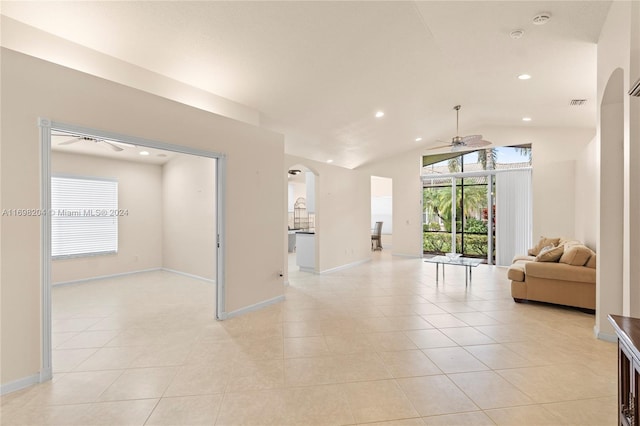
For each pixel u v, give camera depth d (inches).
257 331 138.4
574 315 157.6
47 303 97.0
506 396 89.3
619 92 116.0
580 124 252.5
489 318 154.0
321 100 195.6
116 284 227.3
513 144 289.0
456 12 117.7
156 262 278.7
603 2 104.3
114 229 251.0
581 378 98.5
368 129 263.0
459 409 83.6
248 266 165.0
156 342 126.9
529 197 284.0
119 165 254.5
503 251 293.4
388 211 445.1
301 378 99.3
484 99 217.0
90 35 121.3
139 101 119.9
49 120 96.8
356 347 121.9
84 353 117.1
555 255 171.9
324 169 265.6
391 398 88.6
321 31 130.6
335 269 279.6
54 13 109.5
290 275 259.1
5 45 110.6
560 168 269.9
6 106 89.1
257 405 85.9
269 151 177.8
